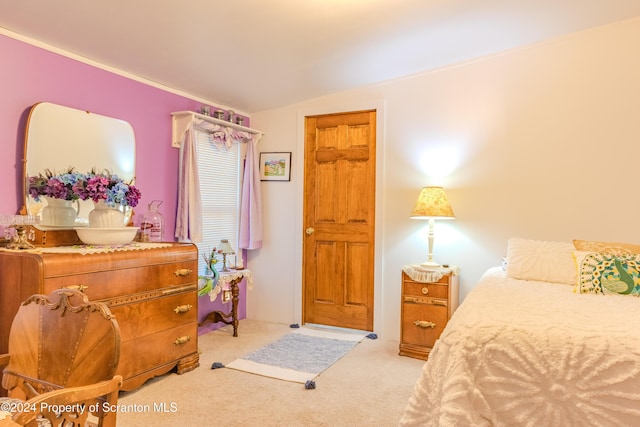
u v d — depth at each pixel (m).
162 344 2.57
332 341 3.48
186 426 2.06
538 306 1.83
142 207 3.07
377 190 3.71
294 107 4.06
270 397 2.40
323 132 3.99
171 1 2.16
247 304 4.22
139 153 3.04
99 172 2.71
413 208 3.52
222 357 3.05
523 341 1.45
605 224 2.98
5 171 2.25
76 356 1.24
